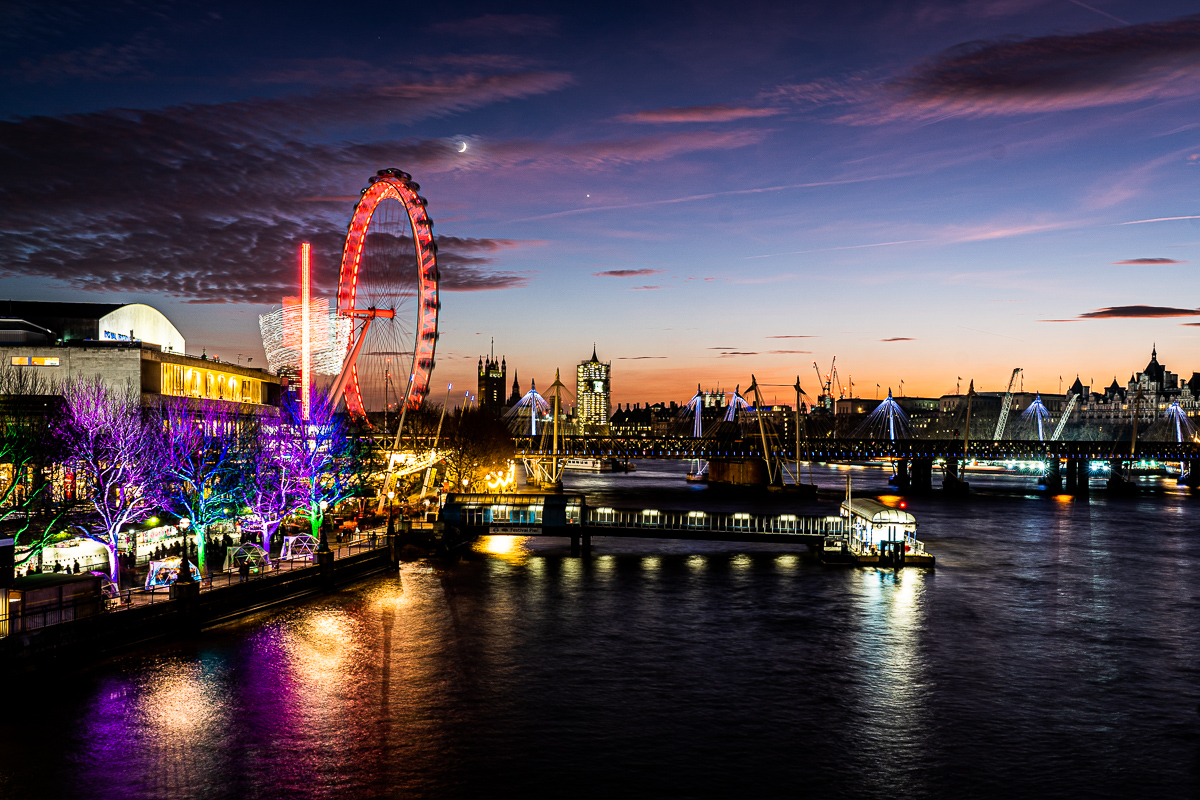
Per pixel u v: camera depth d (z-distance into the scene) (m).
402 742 50.28
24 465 84.56
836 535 117.44
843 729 53.22
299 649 66.69
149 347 126.56
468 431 195.62
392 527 111.31
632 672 63.22
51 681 57.59
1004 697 59.16
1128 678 63.47
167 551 86.56
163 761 47.12
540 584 94.88
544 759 48.38
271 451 105.56
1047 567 111.12
